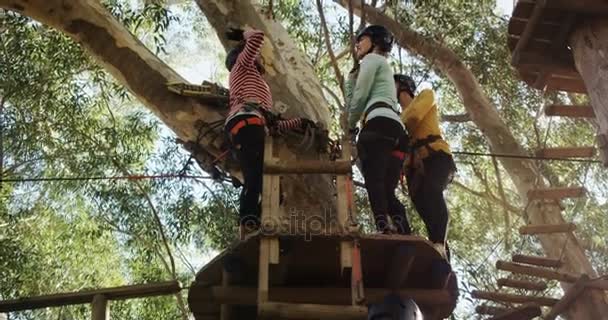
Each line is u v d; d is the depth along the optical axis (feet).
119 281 36.24
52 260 34.22
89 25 19.54
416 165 15.14
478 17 33.71
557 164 32.96
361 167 13.79
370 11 33.04
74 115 30.94
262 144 13.99
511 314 18.67
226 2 21.85
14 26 29.19
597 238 33.45
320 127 15.84
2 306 14.11
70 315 33.09
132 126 31.96
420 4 30.81
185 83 18.38
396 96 14.74
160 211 30.89
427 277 13.07
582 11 14.76
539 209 29.27
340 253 11.89
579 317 21.27
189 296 13.10
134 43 19.63
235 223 30.09
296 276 13.00
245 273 12.64
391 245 11.92
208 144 17.63
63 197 35.09
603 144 13.89
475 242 36.14
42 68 29.94
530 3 15.66
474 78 33.96
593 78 14.46
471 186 38.86
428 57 33.27
